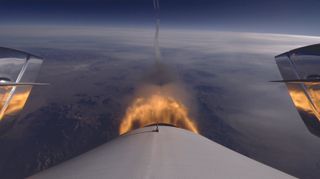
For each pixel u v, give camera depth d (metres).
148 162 7.91
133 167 7.33
